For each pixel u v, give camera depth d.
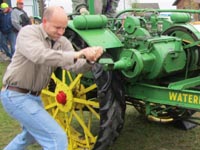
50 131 3.27
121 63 3.65
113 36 4.08
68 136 4.40
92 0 4.35
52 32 3.15
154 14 4.30
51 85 4.61
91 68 3.64
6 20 10.68
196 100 3.55
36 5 20.38
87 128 4.28
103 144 3.87
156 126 5.30
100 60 3.38
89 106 4.18
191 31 4.30
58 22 3.11
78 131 4.95
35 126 3.30
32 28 3.14
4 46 11.32
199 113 5.53
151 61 3.81
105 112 3.83
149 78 3.92
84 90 4.18
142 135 5.00
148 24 4.24
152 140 4.84
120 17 4.79
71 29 4.16
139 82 4.01
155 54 3.84
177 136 4.96
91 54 2.91
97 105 4.06
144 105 4.35
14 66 3.29
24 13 10.38
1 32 10.92
